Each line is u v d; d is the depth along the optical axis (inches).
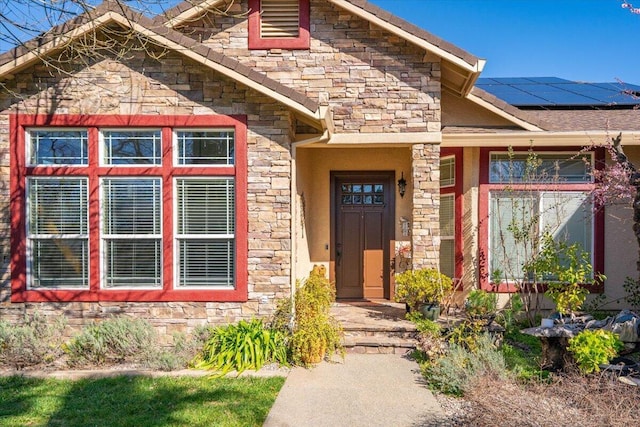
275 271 276.1
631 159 343.9
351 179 397.4
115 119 274.1
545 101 390.9
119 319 263.3
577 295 282.5
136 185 277.9
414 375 235.1
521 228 346.0
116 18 256.4
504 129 329.1
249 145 277.3
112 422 179.3
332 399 203.8
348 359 261.7
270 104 276.2
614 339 201.8
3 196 273.0
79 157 278.4
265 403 198.1
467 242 353.4
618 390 158.2
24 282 272.4
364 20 315.3
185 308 276.1
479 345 242.5
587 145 336.5
